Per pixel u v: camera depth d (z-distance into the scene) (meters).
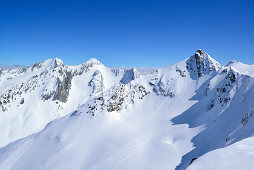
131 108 104.38
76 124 85.44
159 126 80.19
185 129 70.19
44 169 61.81
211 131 58.78
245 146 17.75
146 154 57.41
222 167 13.99
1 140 121.69
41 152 73.88
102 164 57.03
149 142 67.25
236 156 15.38
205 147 51.69
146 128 81.19
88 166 58.03
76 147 70.38
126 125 86.56
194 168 15.02
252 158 14.52
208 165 14.84
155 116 93.19
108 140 72.50
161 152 56.66
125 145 67.00
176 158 51.91
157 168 48.91
